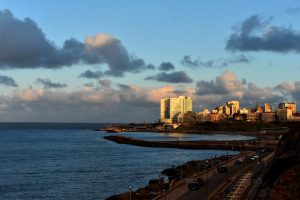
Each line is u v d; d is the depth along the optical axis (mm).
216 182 109375
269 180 88750
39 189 129000
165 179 126688
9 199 114750
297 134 100625
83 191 125250
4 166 187875
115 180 145375
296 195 72125
